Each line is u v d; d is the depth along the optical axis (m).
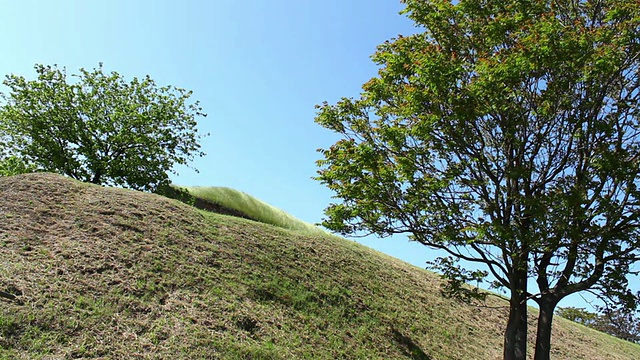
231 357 10.29
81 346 8.91
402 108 11.01
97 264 12.34
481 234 9.59
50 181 18.06
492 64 10.15
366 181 11.03
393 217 11.27
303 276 17.30
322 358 12.09
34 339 8.66
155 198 20.05
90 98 31.83
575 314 12.02
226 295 13.29
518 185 11.40
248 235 19.50
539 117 10.47
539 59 9.66
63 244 12.90
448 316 20.95
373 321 16.23
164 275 13.06
